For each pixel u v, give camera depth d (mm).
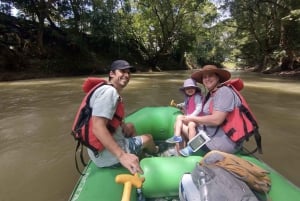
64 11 20625
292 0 20422
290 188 2230
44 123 5602
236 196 1805
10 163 3771
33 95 9117
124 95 8945
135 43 28750
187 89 3674
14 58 16281
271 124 5621
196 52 39500
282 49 22094
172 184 2387
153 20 27625
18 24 19109
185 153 2896
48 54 18688
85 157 3953
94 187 2229
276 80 15969
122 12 26625
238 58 36344
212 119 2744
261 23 24703
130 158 2170
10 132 5047
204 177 1977
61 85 12148
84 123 2307
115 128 2412
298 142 4539
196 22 29328
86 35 22750
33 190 3098
